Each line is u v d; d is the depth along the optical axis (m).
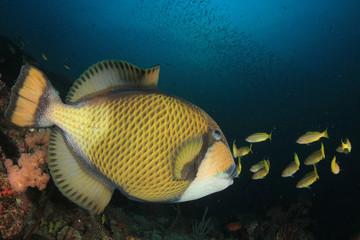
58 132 1.43
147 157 1.31
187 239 5.22
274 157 23.39
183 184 1.38
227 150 1.50
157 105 1.36
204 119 1.46
